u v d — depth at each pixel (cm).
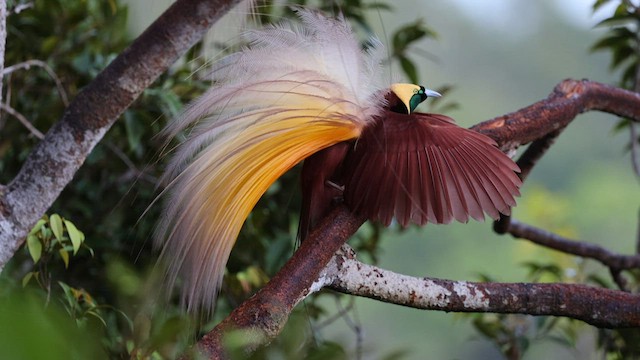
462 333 1608
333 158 623
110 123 618
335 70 621
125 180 716
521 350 720
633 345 699
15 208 614
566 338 729
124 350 634
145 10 638
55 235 638
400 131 622
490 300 626
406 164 620
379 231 746
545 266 738
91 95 616
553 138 678
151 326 611
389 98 641
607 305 629
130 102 618
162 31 615
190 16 614
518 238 725
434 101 746
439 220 618
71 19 714
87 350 473
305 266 611
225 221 609
